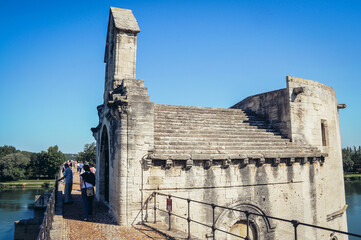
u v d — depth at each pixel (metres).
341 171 18.34
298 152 14.27
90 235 8.77
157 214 10.61
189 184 11.30
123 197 10.26
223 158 11.74
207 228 11.41
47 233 7.23
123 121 10.66
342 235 16.75
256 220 12.55
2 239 28.12
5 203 48.06
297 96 15.73
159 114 14.12
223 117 15.92
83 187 11.02
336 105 19.02
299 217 13.84
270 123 16.55
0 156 96.69
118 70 13.11
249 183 12.55
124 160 10.46
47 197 31.84
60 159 86.12
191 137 12.77
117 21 13.48
